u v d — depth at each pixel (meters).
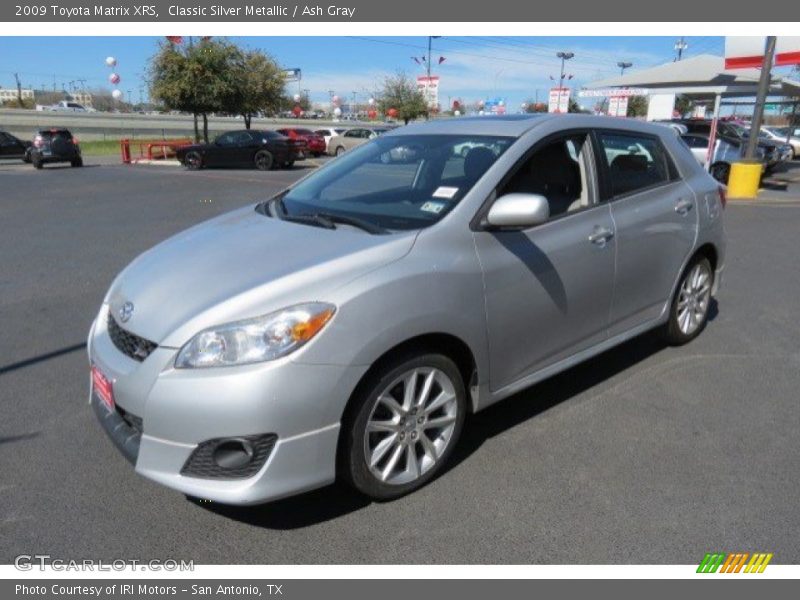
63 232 9.62
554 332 3.52
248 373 2.46
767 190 16.33
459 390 3.10
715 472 3.18
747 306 5.91
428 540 2.72
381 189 3.54
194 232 3.57
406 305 2.74
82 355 4.68
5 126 43.72
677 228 4.30
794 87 18.36
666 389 4.11
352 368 2.60
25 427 3.63
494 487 3.07
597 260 3.67
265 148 23.09
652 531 2.76
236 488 2.52
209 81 29.56
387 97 43.00
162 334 2.60
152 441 2.57
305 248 2.93
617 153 4.00
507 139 3.49
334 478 2.70
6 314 5.61
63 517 2.86
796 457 3.32
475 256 3.06
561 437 3.52
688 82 18.06
